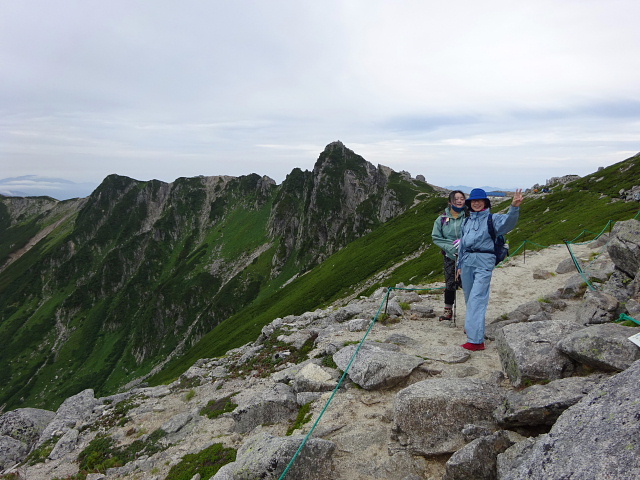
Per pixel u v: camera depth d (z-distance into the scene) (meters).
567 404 5.08
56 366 173.62
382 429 6.84
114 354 179.50
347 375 9.00
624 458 3.35
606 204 60.56
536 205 91.50
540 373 6.22
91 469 10.09
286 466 5.76
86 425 12.95
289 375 10.69
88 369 171.00
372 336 11.77
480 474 4.93
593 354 5.78
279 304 113.00
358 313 15.54
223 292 199.38
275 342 15.26
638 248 10.85
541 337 6.86
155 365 170.88
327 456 6.15
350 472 5.97
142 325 192.00
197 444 9.43
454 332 11.30
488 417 6.00
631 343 5.64
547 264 22.05
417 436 6.12
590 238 37.81
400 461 5.97
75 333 194.88
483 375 7.86
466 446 5.22
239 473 5.94
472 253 9.52
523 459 4.40
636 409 3.76
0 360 180.62
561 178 132.50
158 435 10.66
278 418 8.84
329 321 16.03
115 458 10.16
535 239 51.81
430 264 70.38
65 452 11.56
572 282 13.58
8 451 13.00
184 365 102.12
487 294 9.40
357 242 143.38
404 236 114.62
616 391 4.24
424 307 13.89
